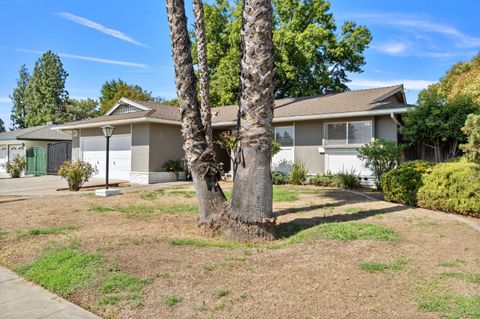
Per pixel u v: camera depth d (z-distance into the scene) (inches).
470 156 281.6
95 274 147.9
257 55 204.1
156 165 637.9
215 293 129.2
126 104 763.4
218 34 977.5
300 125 584.4
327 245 192.5
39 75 1995.6
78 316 118.0
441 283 138.5
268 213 212.1
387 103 516.4
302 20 952.9
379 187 471.5
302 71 954.1
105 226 246.5
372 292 129.8
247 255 175.8
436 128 430.9
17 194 460.8
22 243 203.0
